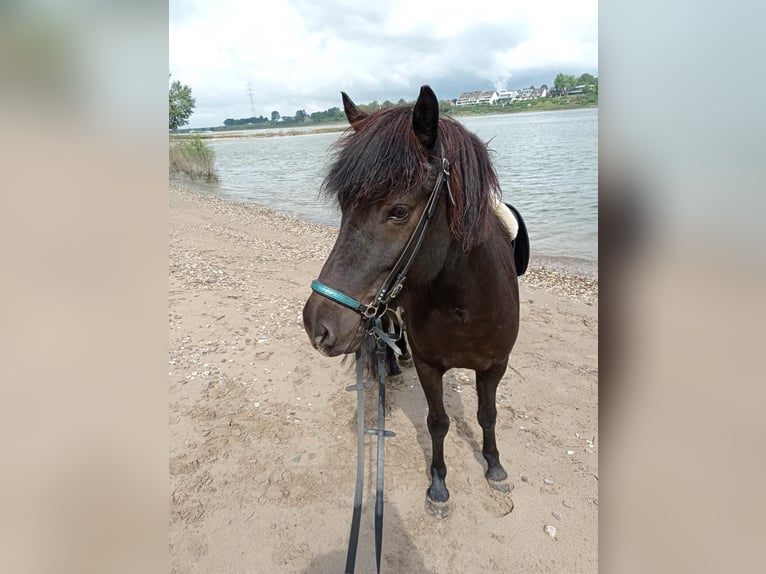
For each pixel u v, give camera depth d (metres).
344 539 2.48
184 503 2.69
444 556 2.37
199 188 19.78
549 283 6.85
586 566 2.29
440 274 1.90
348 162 1.60
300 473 2.93
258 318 5.24
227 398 3.70
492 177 1.86
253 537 2.49
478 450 3.11
